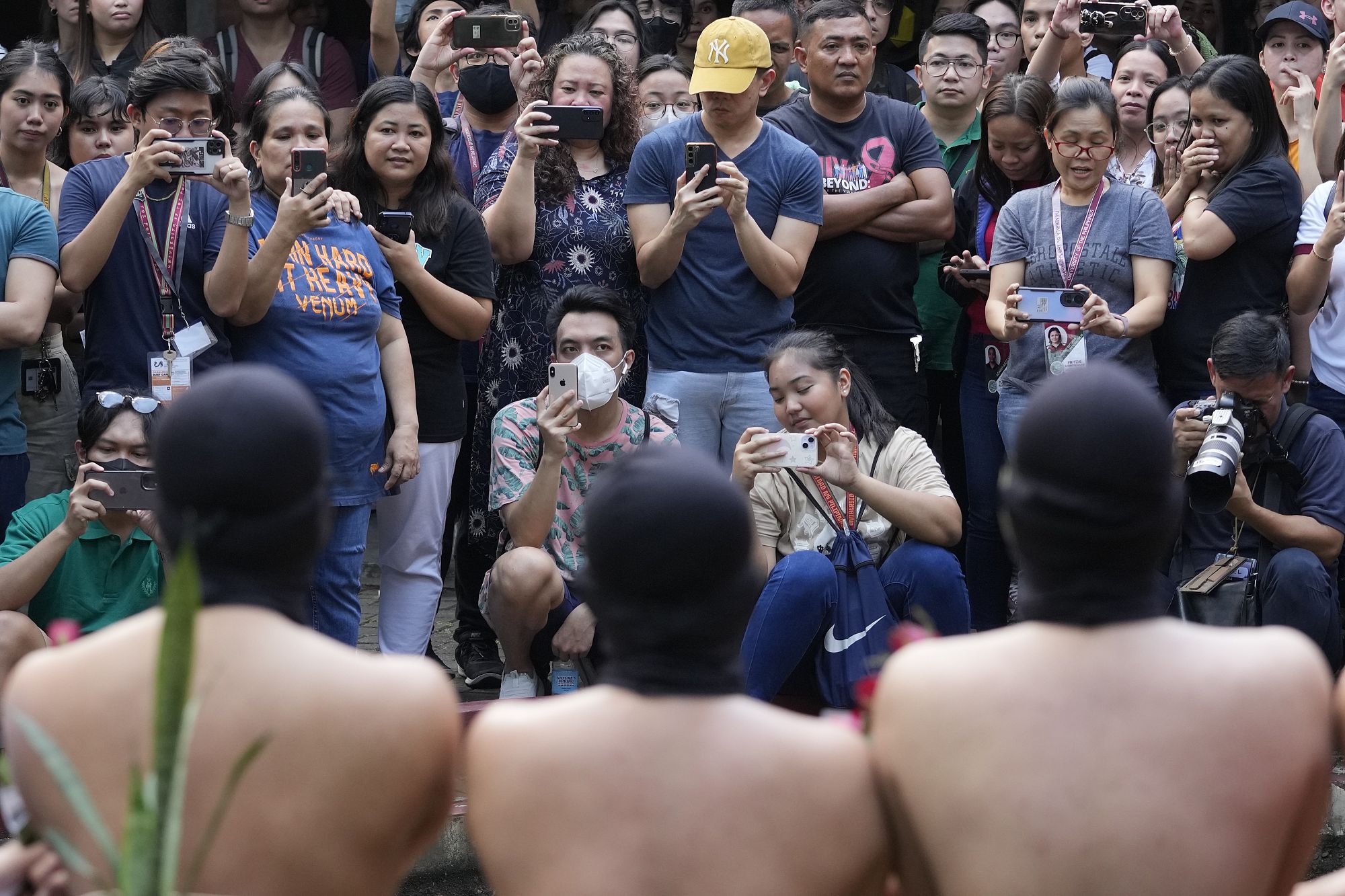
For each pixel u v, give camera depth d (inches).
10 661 203.5
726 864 102.2
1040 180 292.0
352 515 243.8
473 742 109.0
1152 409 107.0
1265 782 102.7
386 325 256.5
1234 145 274.1
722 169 259.8
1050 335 262.7
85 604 223.5
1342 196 267.6
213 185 230.4
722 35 268.7
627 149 287.7
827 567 224.2
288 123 245.6
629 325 254.4
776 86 315.9
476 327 263.1
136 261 237.6
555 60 285.0
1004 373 272.7
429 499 261.9
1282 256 275.9
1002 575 288.2
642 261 269.7
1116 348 268.1
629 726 104.3
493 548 275.6
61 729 105.5
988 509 285.9
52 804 105.7
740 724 105.0
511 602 235.9
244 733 103.1
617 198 281.9
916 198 289.7
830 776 106.1
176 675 89.4
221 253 232.7
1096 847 100.7
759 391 270.2
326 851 104.4
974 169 298.5
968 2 397.4
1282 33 328.8
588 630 238.7
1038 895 101.5
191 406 106.7
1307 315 277.0
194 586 89.4
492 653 282.2
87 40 339.3
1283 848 105.0
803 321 291.1
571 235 276.4
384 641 263.1
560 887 102.9
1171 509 106.6
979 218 296.7
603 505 106.5
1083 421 105.7
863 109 294.7
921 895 110.2
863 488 227.8
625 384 281.4
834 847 105.4
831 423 232.4
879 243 287.7
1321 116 303.9
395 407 254.1
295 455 106.7
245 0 360.8
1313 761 105.0
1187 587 239.1
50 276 241.1
